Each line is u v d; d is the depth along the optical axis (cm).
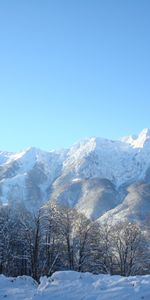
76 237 6372
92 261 6334
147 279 2366
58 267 6122
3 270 6012
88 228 6556
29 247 5884
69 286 2327
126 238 6725
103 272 6269
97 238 6550
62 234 6100
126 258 6694
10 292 2405
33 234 5753
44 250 6203
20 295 2317
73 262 6288
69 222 6222
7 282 2705
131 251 6694
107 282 2355
